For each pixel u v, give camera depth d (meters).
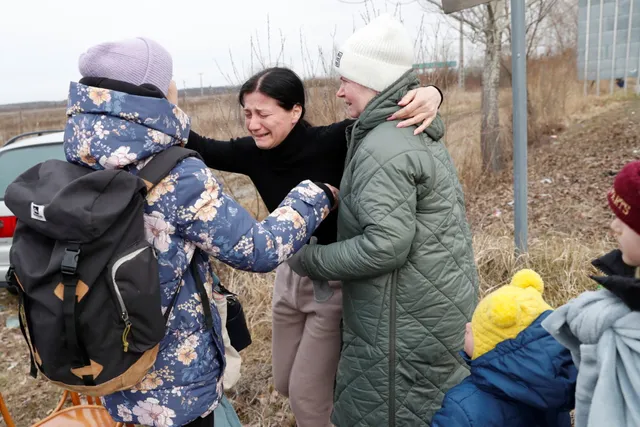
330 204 1.85
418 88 1.88
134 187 1.43
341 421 2.06
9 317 4.85
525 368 1.41
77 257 1.38
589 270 4.12
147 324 1.45
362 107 1.94
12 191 1.52
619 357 1.10
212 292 1.79
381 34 1.84
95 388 1.47
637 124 9.30
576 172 7.57
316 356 2.30
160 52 1.59
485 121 8.01
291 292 2.34
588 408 1.16
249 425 3.00
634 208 1.07
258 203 5.36
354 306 1.92
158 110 1.50
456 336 1.90
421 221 1.82
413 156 1.74
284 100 2.01
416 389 1.91
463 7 3.74
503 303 1.44
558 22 10.96
